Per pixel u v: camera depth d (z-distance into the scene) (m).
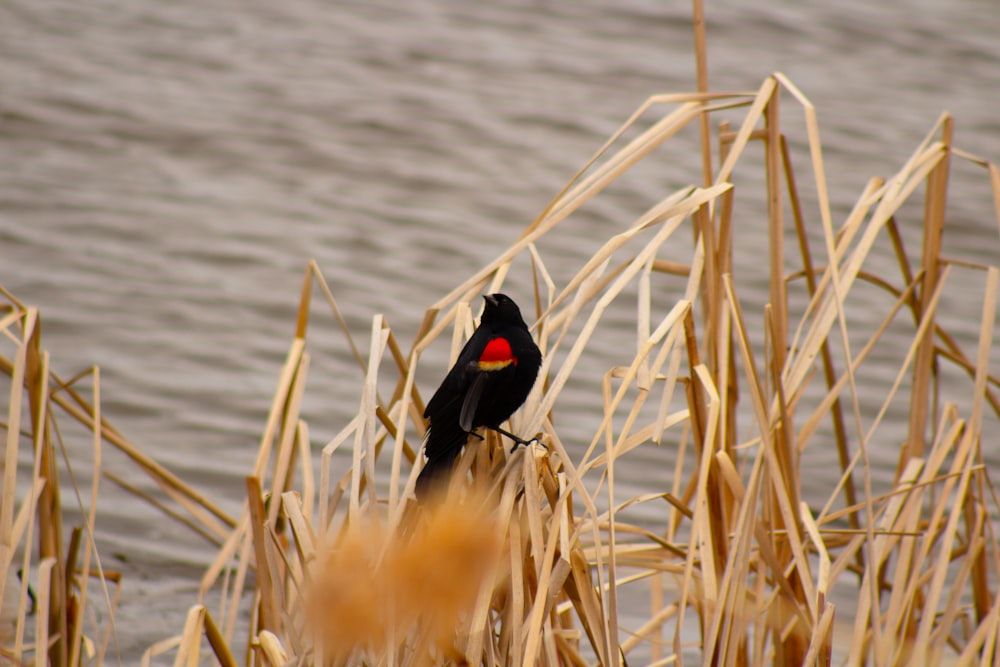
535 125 21.77
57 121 20.98
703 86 7.83
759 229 18.38
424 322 6.89
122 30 25.61
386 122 21.73
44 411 6.92
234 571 10.32
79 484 11.78
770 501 6.92
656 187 19.64
